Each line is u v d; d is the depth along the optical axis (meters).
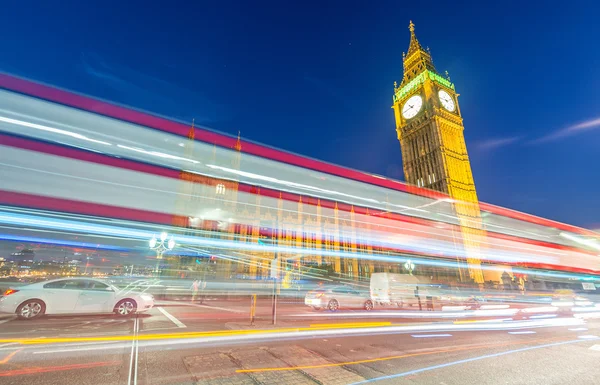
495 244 55.44
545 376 5.19
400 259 62.16
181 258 48.66
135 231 35.06
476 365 5.80
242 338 7.73
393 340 8.20
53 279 10.27
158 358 5.71
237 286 30.06
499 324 12.33
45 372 4.78
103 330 8.11
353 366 5.55
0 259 40.88
